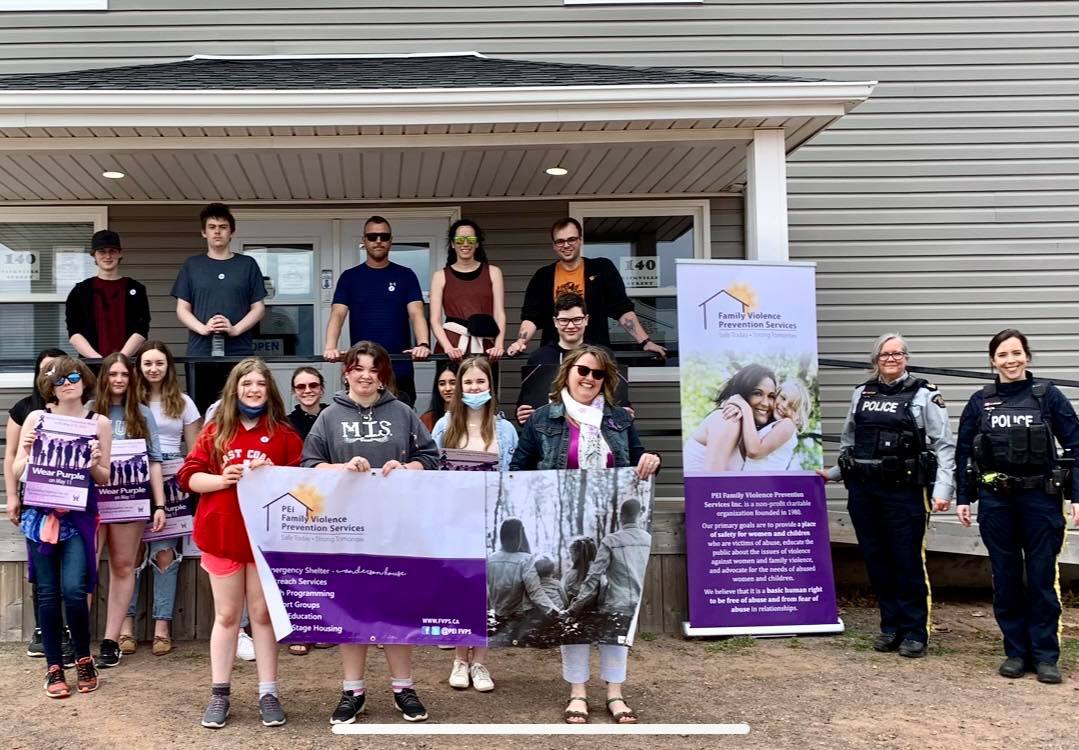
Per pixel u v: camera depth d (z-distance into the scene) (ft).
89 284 20.34
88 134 19.06
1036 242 25.89
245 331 19.79
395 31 25.46
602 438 13.35
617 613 12.91
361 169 22.76
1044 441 15.21
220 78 19.97
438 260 26.09
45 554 14.33
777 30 25.76
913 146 25.93
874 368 17.53
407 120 18.76
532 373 16.97
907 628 16.94
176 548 17.58
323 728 12.86
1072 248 25.89
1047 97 26.00
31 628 17.75
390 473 12.94
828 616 18.12
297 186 24.32
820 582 18.13
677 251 26.04
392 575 12.92
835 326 25.58
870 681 15.29
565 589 12.94
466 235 19.13
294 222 25.94
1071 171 25.95
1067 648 17.89
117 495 15.76
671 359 25.13
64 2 24.90
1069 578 23.98
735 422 18.07
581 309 16.02
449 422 15.24
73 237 25.45
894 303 25.70
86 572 14.52
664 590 18.65
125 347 19.71
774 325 18.34
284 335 25.82
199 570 18.06
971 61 25.98
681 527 18.72
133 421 16.12
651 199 25.96
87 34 24.95
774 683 15.15
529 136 19.83
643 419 24.99
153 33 25.07
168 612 17.10
